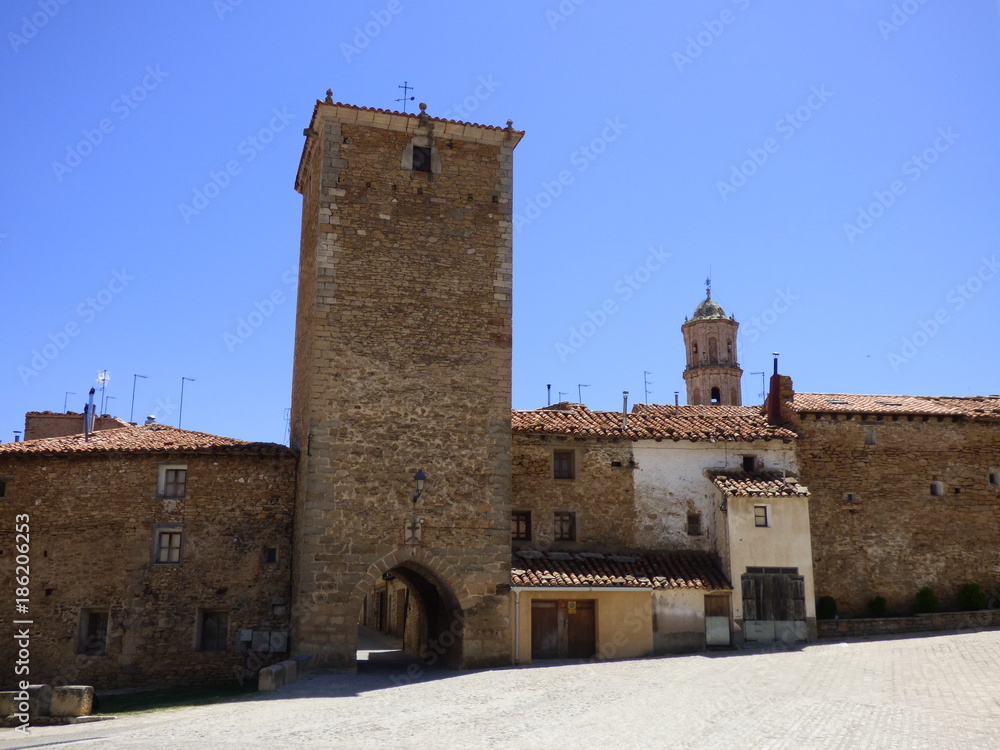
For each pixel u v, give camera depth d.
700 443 32.03
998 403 35.44
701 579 29.25
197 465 28.14
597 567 29.20
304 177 31.88
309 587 25.56
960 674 21.59
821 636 29.77
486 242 29.09
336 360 27.08
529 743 15.49
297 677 24.31
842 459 32.75
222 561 27.55
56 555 27.53
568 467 31.42
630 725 16.73
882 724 16.30
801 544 29.81
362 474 26.56
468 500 27.28
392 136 28.95
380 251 28.11
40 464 28.14
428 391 27.62
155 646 26.86
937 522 32.62
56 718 20.03
